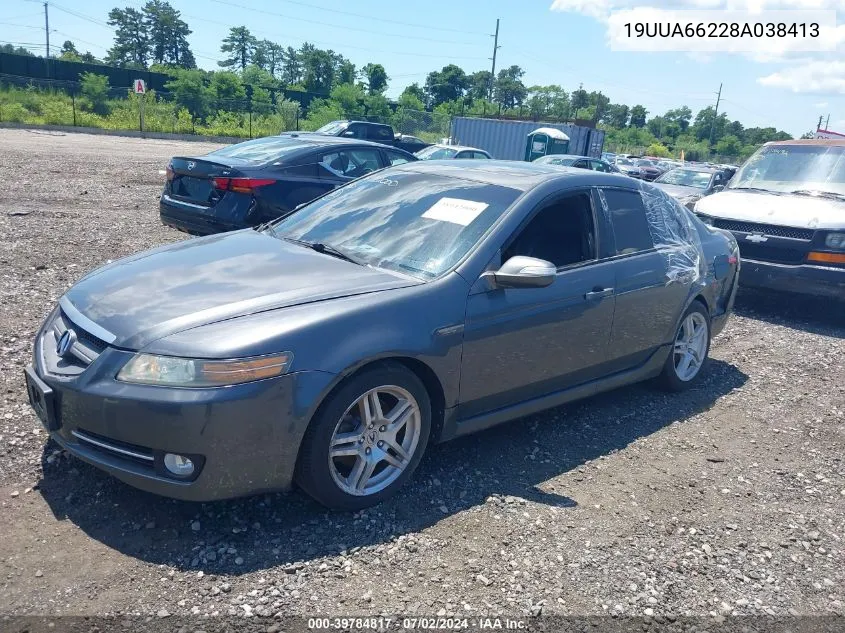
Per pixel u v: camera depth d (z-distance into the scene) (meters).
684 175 15.59
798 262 7.96
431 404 3.64
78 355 3.11
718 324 5.83
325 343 3.08
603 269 4.39
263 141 8.59
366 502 3.35
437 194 4.30
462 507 3.49
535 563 3.10
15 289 6.34
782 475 4.25
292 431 3.02
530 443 4.34
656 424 4.84
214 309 3.14
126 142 28.78
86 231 9.16
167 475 2.93
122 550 2.90
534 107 86.50
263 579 2.80
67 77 45.91
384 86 84.50
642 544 3.35
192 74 48.22
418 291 3.49
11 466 3.41
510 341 3.83
